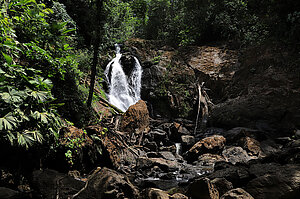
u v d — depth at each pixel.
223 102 11.19
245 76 11.20
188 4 16.94
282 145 7.36
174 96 11.86
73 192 2.76
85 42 11.25
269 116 8.84
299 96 8.80
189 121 10.88
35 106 3.67
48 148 4.20
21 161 3.69
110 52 13.07
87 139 5.20
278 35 11.57
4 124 3.04
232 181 3.44
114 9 11.06
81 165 4.91
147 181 4.95
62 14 9.36
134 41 14.17
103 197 2.61
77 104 6.54
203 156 6.87
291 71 9.80
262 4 13.85
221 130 9.40
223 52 13.06
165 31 18.33
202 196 2.85
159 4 18.69
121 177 2.99
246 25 13.68
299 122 8.09
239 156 6.68
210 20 14.73
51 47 5.29
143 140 8.08
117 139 6.88
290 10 11.35
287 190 2.62
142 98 12.50
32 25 4.97
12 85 3.58
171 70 12.73
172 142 8.46
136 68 13.17
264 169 3.38
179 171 5.82
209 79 12.16
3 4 4.46
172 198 2.77
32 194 2.50
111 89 11.78
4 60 3.69
